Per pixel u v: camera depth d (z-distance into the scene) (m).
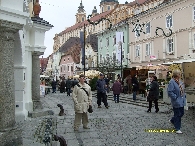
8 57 5.91
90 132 8.62
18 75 10.42
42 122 9.55
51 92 34.91
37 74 12.79
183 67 14.57
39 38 12.71
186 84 14.30
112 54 45.47
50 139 6.42
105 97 15.64
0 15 5.68
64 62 72.00
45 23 12.66
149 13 35.00
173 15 31.16
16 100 10.51
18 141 6.06
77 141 7.41
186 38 29.28
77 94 8.78
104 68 38.97
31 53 12.61
